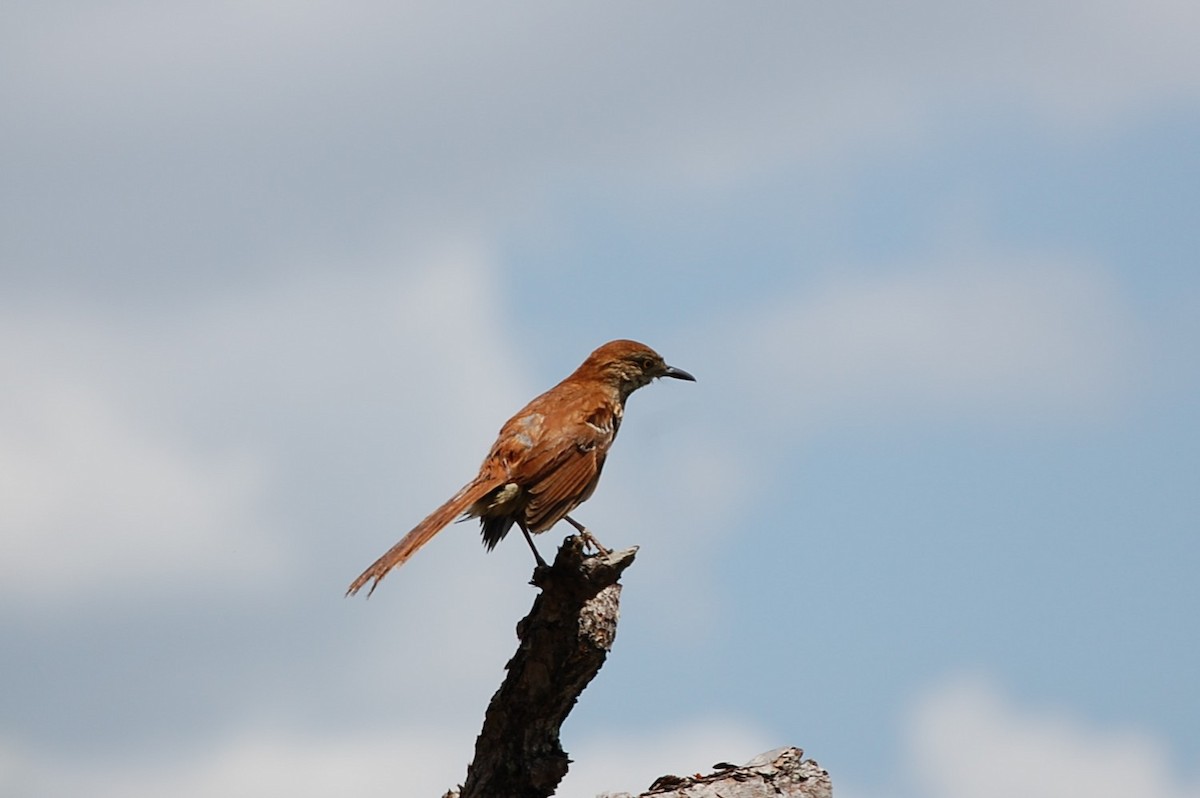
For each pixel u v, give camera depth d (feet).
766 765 35.35
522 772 34.88
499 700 35.22
